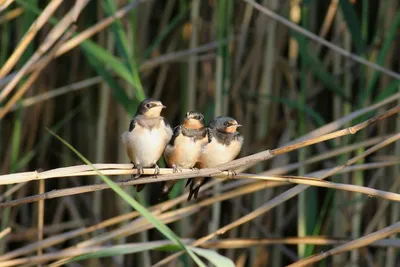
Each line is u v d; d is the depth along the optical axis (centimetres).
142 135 777
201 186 843
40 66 842
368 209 1173
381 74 1146
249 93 1070
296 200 1201
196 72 1191
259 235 1170
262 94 1116
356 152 1106
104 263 1193
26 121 1210
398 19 946
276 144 1203
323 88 1195
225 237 1180
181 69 1214
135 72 870
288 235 1242
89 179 1248
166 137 785
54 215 1261
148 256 1071
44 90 1225
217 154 795
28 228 1218
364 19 1016
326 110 1229
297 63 1249
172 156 793
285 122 1184
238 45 1182
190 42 1148
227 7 1026
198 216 1148
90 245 921
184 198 905
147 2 1195
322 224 1131
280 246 1168
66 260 700
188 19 1246
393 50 1159
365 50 967
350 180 1125
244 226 1176
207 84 1202
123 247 689
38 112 1212
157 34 1277
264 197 1172
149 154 783
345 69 1132
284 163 1166
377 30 1140
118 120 1192
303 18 934
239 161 699
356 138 1098
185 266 918
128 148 791
